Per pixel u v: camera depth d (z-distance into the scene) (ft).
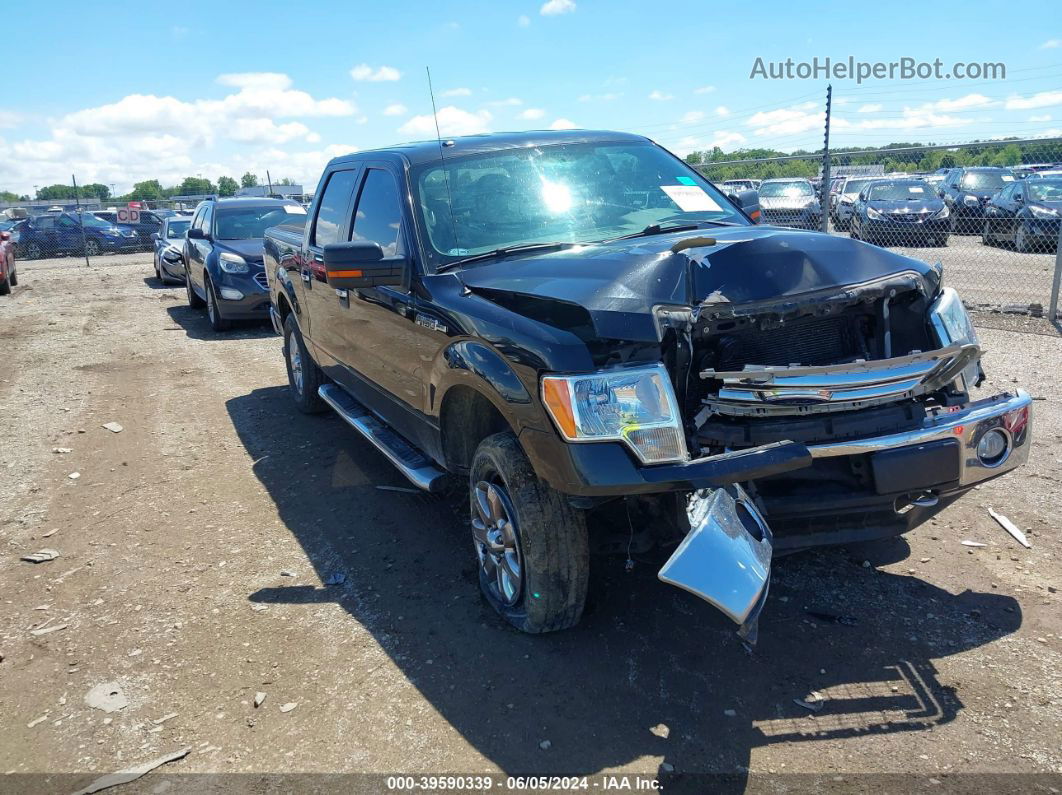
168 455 20.04
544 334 10.01
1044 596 11.78
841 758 8.79
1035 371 23.49
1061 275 30.14
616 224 13.82
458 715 9.83
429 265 12.94
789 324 10.61
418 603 12.43
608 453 9.37
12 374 29.78
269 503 16.75
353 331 16.30
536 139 15.35
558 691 10.15
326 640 11.57
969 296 36.40
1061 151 38.40
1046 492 15.24
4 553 14.85
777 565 12.95
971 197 62.85
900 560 13.01
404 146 15.99
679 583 8.63
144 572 13.92
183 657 11.33
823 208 37.52
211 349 33.91
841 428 10.03
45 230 95.71
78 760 9.39
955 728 9.14
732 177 64.90
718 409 9.99
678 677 10.29
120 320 43.01
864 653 10.61
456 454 12.98
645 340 9.59
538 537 10.43
